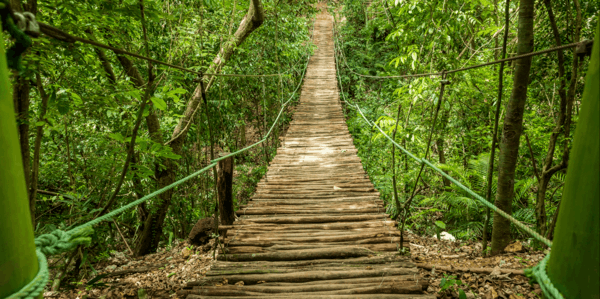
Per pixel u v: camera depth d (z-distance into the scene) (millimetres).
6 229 476
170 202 4754
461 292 1967
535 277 619
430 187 5609
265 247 2682
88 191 3848
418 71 5297
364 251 2521
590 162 492
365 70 12406
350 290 1957
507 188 3102
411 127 5074
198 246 3922
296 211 3389
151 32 4195
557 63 3504
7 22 612
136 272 3221
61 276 2656
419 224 4969
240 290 2012
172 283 2693
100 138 3486
